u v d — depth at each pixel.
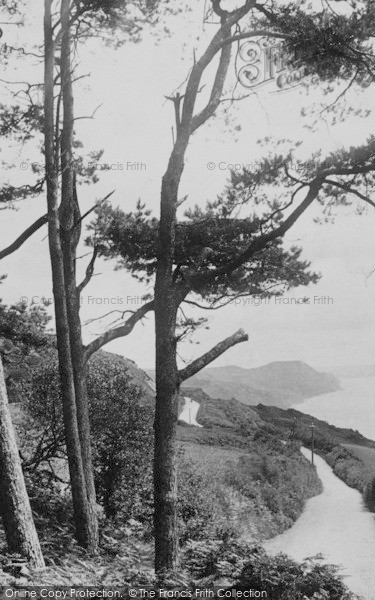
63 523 12.22
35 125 12.88
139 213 13.37
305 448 78.38
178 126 10.45
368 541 25.83
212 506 20.58
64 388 11.34
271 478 35.97
